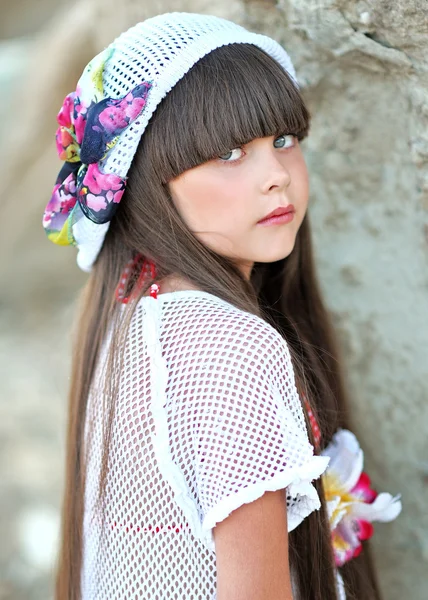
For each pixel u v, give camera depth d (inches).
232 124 40.9
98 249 48.6
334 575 45.7
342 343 62.7
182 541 40.5
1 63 161.6
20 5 199.8
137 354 42.5
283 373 39.1
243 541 36.8
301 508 39.1
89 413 46.8
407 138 52.0
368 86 53.1
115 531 42.8
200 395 38.4
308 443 37.9
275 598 37.0
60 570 50.7
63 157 46.8
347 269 60.5
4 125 149.6
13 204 150.6
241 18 55.5
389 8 45.6
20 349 144.0
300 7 50.3
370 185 56.9
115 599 42.8
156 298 42.7
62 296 156.8
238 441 37.0
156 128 41.9
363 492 51.9
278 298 54.4
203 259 43.1
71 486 49.2
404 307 57.9
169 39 42.3
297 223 44.8
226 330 39.4
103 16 74.4
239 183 42.0
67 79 135.0
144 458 41.2
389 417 61.5
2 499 105.7
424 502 60.7
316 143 58.1
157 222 43.5
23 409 126.3
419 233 54.3
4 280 157.2
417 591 62.5
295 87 43.7
